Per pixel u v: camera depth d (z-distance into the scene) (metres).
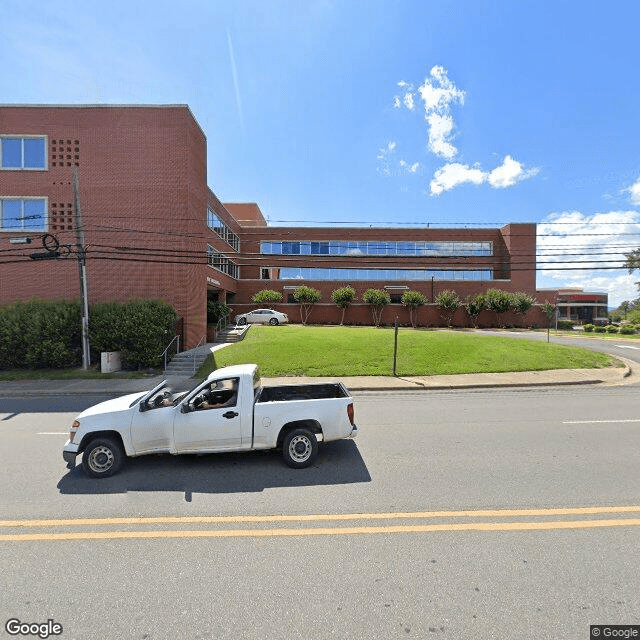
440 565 3.35
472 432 7.55
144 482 5.27
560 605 2.86
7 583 3.19
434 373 15.12
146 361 17.08
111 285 20.39
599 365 16.53
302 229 41.66
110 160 20.58
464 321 39.44
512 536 3.82
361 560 3.44
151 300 18.27
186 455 6.31
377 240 42.28
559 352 18.34
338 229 42.03
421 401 10.84
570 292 59.56
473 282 41.72
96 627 2.71
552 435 7.30
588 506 4.44
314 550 3.61
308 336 20.69
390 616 2.77
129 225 20.53
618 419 8.57
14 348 16.89
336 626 2.68
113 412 5.69
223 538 3.85
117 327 17.12
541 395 11.66
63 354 16.88
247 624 2.71
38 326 16.70
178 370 16.70
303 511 4.39
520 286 41.69
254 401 5.92
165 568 3.36
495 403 10.49
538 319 40.06
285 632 2.63
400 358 16.91
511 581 3.13
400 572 3.26
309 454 5.74
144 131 20.69
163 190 20.64
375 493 4.84
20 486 5.19
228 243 34.31
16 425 8.58
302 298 36.81
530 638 2.56
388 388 12.85
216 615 2.80
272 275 41.03
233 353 18.05
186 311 20.47
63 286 20.47
